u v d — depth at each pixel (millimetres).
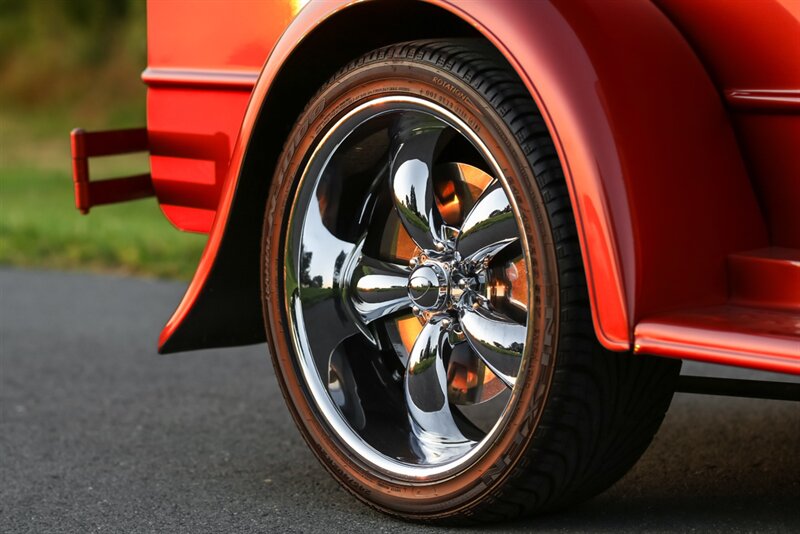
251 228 3520
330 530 3158
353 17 3146
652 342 2627
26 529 3271
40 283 8172
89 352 5859
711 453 3865
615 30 2811
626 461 3062
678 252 2736
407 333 3352
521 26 2797
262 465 3871
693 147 2818
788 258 2793
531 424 2855
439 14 3154
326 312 3340
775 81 2848
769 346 2500
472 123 2910
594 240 2674
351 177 3326
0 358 5754
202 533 3184
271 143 3453
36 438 4293
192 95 3861
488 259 3059
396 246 3350
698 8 2914
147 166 19328
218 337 3668
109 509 3432
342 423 3260
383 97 3094
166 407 4738
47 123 27781
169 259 9055
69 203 14266
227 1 3736
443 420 3164
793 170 2883
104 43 30422
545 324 2814
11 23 31703
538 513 3113
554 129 2725
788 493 3393
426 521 3104
